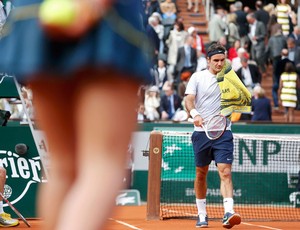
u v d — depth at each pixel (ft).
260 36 196.85
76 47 24.23
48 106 25.58
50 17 23.58
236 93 89.97
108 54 24.04
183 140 135.95
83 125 24.53
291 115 176.45
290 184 142.41
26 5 24.53
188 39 178.91
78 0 23.81
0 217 92.53
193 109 90.94
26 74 24.79
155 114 163.63
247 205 142.72
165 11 192.24
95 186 23.95
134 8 25.22
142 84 25.50
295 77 176.76
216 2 232.94
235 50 183.11
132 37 24.79
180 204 135.33
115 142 24.48
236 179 142.72
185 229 95.45
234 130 143.74
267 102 163.12
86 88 24.49
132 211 128.26
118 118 24.49
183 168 135.74
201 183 95.71
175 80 178.60
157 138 110.73
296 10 214.48
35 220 100.42
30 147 100.12
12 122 123.34
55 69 24.44
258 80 178.91
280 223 110.52
